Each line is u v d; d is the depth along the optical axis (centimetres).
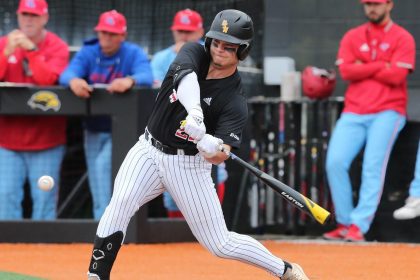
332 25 3756
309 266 2502
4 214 3072
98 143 3072
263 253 1844
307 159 3453
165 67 3250
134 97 2983
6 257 2639
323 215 1738
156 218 3111
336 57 3759
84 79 3056
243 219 3459
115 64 3042
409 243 3203
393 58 3122
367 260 2644
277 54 3775
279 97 3747
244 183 3438
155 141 1756
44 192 3067
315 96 3441
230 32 1673
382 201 3297
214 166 3056
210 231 1798
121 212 1766
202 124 1639
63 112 2994
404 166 3269
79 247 2925
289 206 3481
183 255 2730
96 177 3070
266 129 3497
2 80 3036
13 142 3041
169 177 1758
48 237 3030
